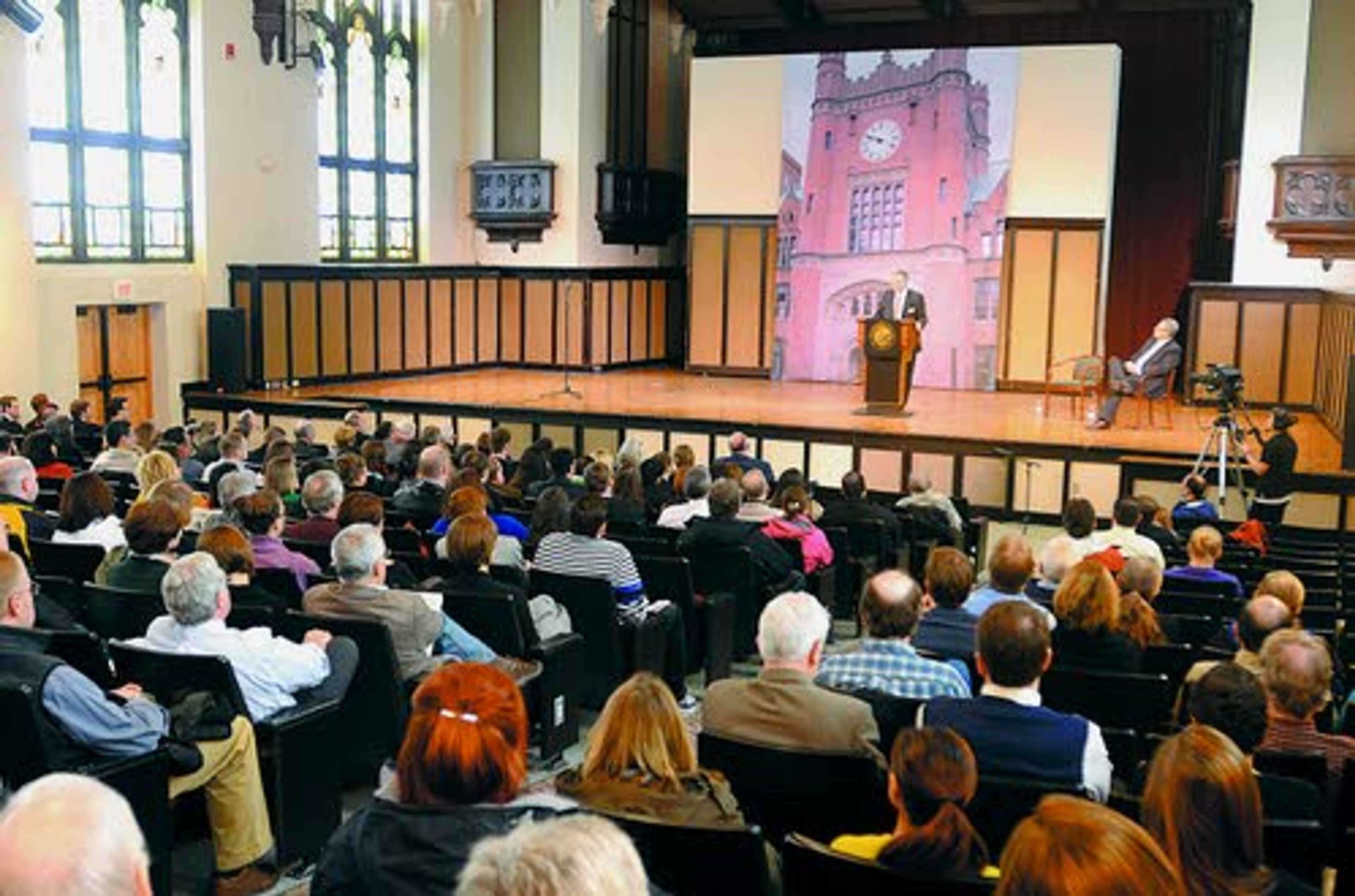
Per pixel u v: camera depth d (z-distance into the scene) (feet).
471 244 79.30
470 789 9.25
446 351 76.48
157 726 14.51
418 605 18.79
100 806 6.09
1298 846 11.34
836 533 31.58
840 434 54.85
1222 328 64.54
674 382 73.97
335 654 17.49
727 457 44.52
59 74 55.93
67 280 55.93
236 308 63.26
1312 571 31.07
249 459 40.24
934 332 72.38
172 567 16.47
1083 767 12.55
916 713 15.23
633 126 80.79
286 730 16.46
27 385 52.65
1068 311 70.13
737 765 13.69
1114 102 68.74
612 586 23.39
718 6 82.74
